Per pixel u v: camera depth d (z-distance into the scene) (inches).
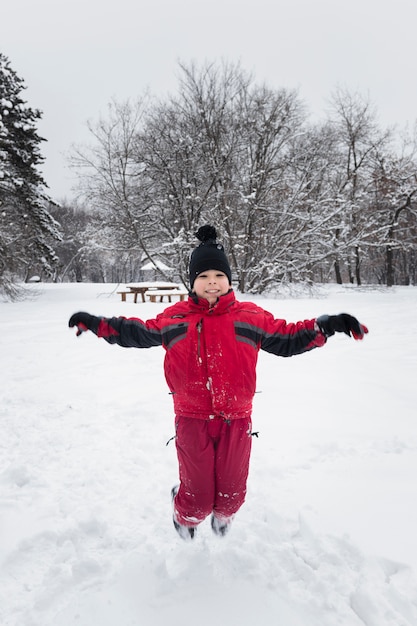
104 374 248.8
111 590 78.4
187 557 87.4
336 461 131.2
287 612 73.4
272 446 144.6
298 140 909.2
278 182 888.9
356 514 98.7
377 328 394.0
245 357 83.7
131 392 211.3
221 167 858.1
